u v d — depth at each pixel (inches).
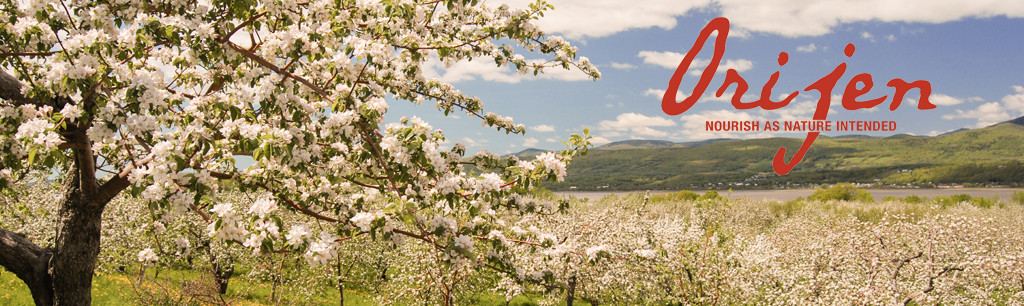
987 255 445.7
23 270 193.0
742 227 874.8
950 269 415.5
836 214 1212.5
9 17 158.7
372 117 155.9
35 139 130.6
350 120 151.9
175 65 162.2
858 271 465.7
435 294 405.7
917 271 459.8
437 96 251.8
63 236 186.5
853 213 1198.3
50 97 161.8
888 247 470.6
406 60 232.7
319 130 168.9
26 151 141.8
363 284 533.6
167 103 157.4
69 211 187.3
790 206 1438.2
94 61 139.3
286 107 156.3
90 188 183.8
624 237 501.0
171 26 146.1
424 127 156.5
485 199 159.6
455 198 165.2
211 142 151.6
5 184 171.9
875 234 475.8
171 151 135.3
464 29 230.2
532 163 163.0
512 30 222.2
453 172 192.2
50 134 131.0
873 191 4446.4
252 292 538.0
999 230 558.9
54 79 136.4
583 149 160.6
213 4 168.1
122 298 460.4
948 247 449.7
